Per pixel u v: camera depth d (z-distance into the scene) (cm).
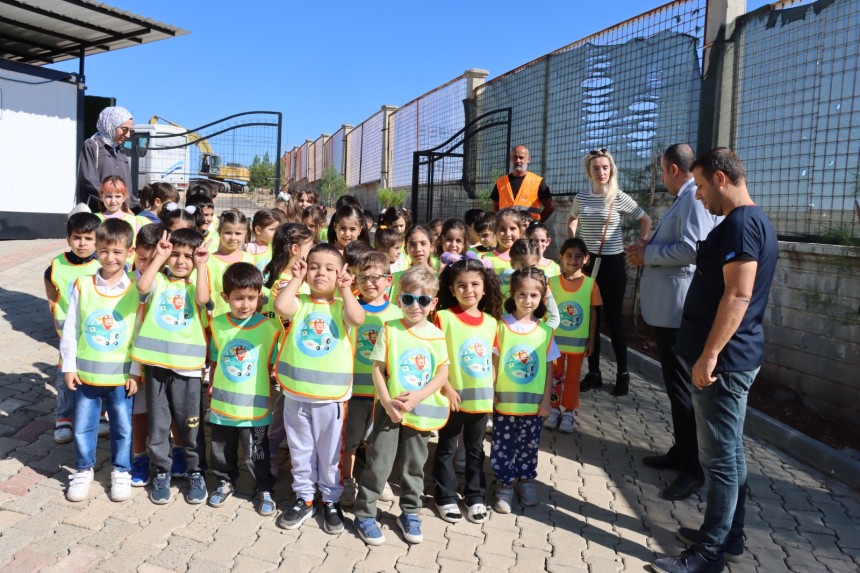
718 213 328
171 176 1688
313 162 3262
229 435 357
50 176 1230
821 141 545
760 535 362
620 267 579
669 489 402
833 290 519
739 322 301
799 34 561
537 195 691
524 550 335
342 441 356
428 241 462
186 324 358
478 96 1175
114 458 357
